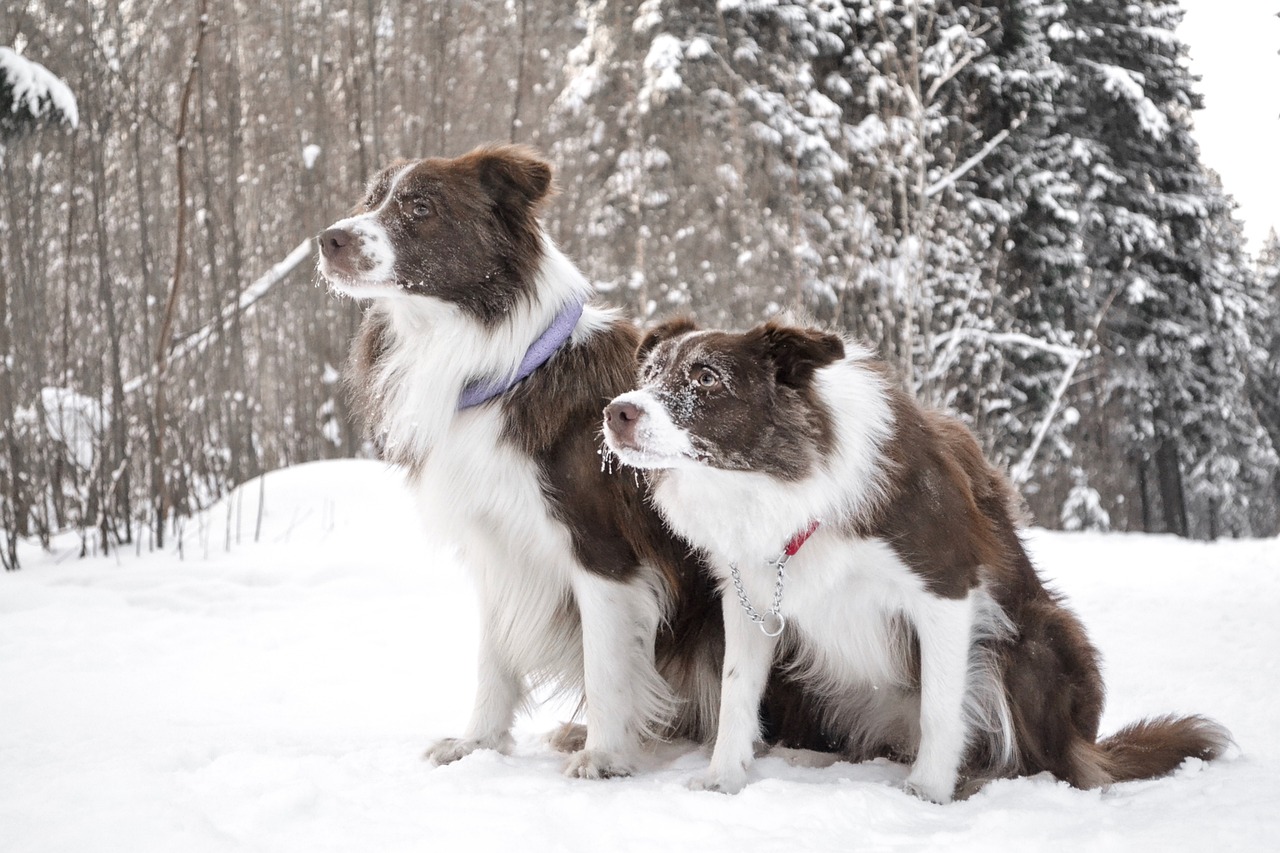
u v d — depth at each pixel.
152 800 3.28
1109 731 4.77
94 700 5.30
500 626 4.29
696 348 3.66
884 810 3.36
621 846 2.98
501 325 4.09
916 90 16.91
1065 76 23.03
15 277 9.81
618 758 4.00
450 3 16.28
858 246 17.25
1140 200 25.55
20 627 7.02
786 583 3.71
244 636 6.96
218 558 9.03
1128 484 27.58
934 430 3.98
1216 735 4.09
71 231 10.13
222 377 11.14
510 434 4.03
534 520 4.05
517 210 4.20
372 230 4.05
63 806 3.23
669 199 19.91
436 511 4.23
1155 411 26.97
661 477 3.74
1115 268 25.62
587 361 4.15
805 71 20.11
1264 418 37.78
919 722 4.05
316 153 14.17
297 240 14.77
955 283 19.31
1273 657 6.11
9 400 9.11
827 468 3.57
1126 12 26.09
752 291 18.28
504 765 3.99
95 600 7.82
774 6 20.22
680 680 4.40
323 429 14.49
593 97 20.81
